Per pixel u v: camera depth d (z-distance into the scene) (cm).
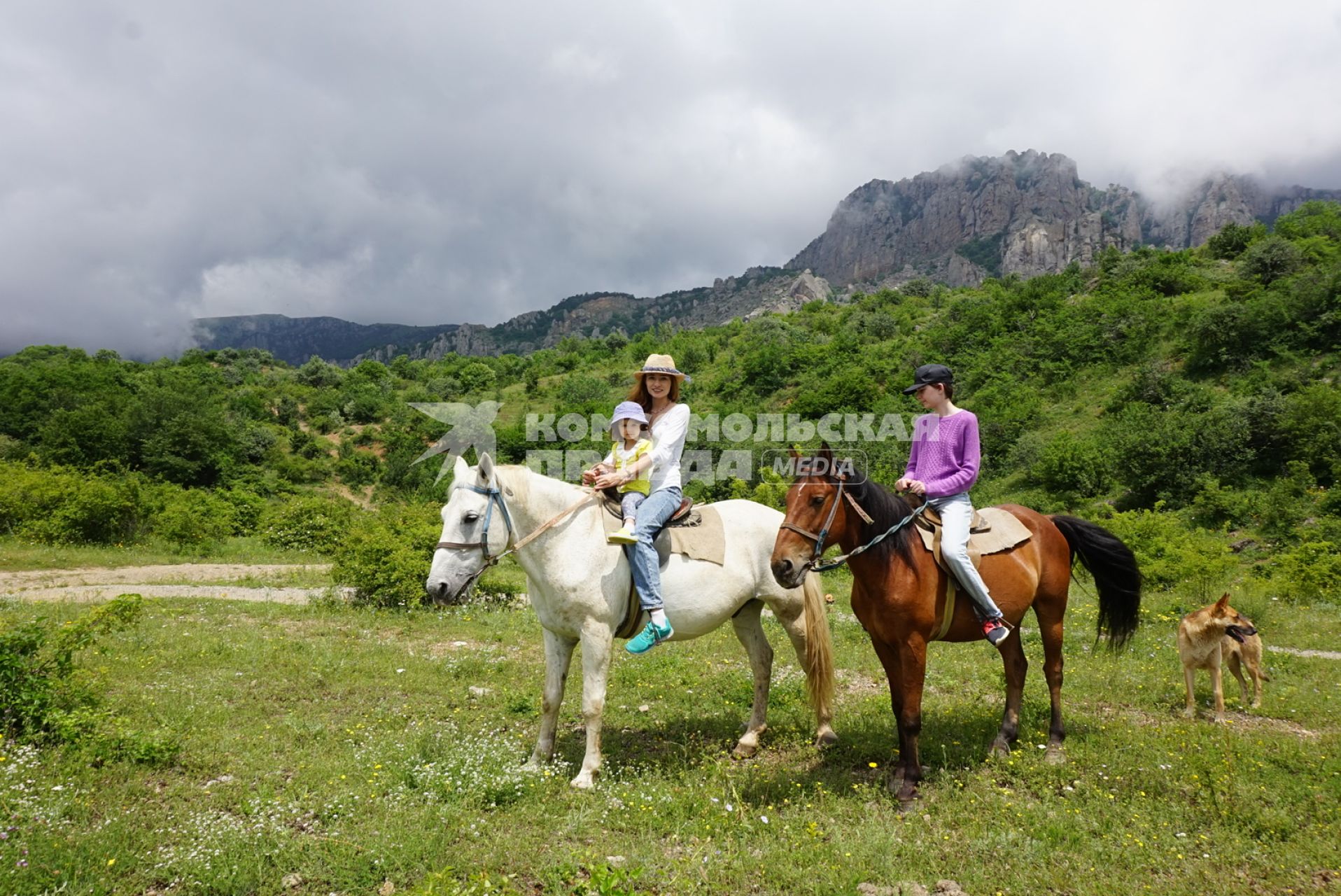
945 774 471
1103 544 575
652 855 376
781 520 566
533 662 788
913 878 357
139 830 373
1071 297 6762
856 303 11175
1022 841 388
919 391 507
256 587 1366
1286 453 3181
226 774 464
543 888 350
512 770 461
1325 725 630
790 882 353
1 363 8100
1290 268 5175
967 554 473
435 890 325
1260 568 1978
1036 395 4931
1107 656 838
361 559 1106
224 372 8619
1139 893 340
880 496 463
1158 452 3366
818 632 551
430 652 838
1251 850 380
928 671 764
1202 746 539
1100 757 508
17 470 2166
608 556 488
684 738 553
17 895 308
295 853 361
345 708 619
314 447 5969
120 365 7775
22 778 409
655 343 10250
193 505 2445
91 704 528
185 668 702
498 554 475
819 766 508
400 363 10662
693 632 518
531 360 10606
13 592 1211
